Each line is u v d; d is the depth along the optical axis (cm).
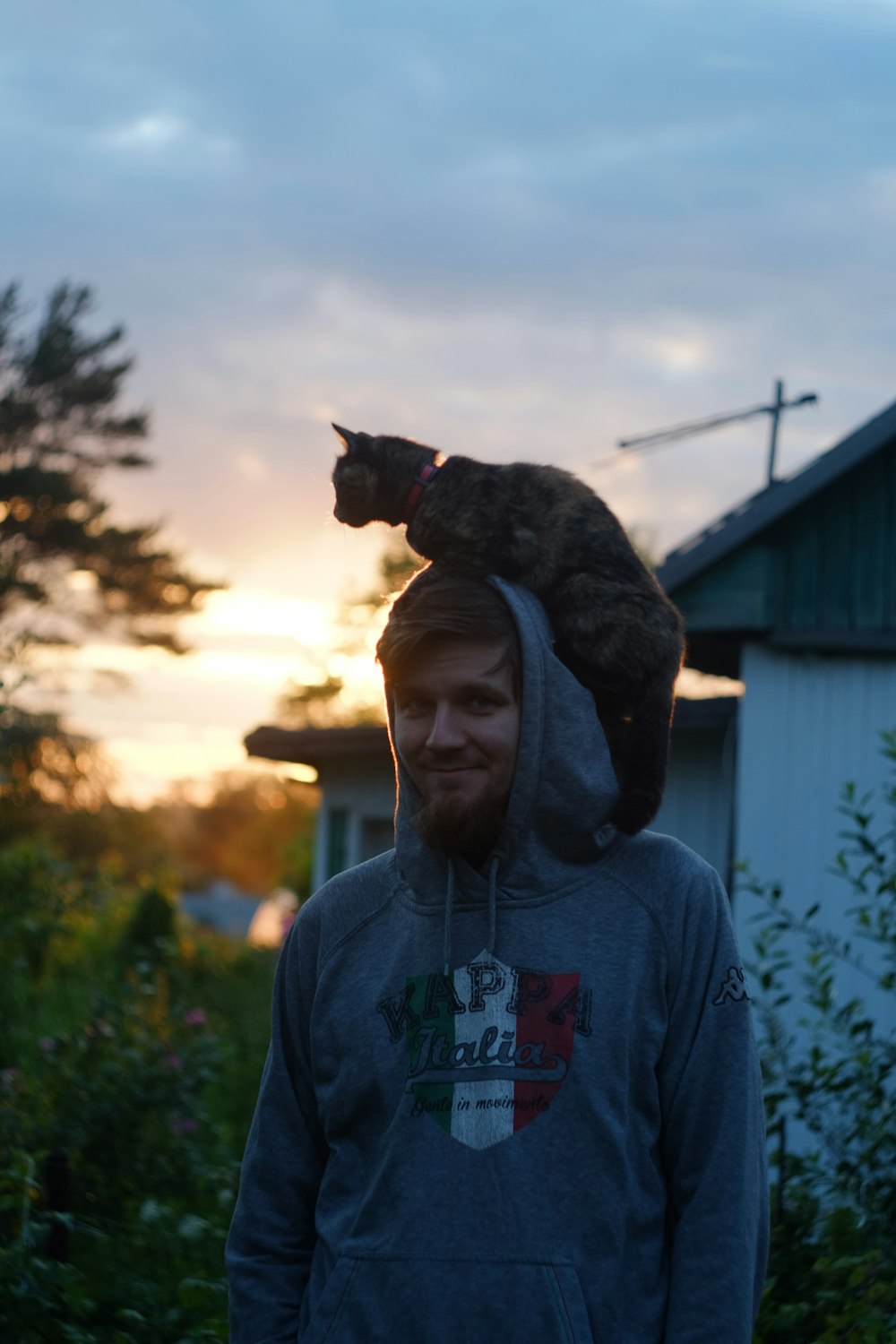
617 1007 180
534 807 188
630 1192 175
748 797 676
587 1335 167
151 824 2998
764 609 662
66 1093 535
